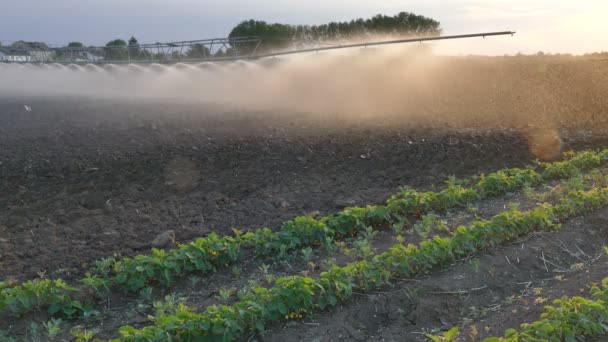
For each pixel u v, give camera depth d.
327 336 4.98
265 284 5.96
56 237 7.29
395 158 10.81
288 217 7.93
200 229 7.54
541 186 9.13
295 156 11.10
